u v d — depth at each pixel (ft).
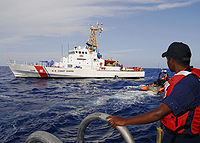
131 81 96.53
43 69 90.33
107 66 106.63
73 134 17.94
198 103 3.63
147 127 19.58
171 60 4.45
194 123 3.78
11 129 19.16
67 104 33.09
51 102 35.22
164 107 3.49
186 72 3.88
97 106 31.48
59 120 22.45
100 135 17.16
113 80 98.89
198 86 3.64
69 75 94.22
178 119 3.92
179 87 3.60
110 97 42.24
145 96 45.03
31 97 41.57
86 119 4.00
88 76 98.68
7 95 44.47
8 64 92.43
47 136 3.49
